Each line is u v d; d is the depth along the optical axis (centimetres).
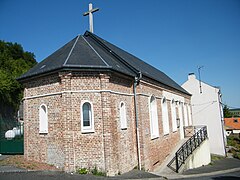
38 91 1297
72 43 1491
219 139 3325
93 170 1149
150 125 1602
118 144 1283
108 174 1161
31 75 1284
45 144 1237
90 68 1195
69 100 1164
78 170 1123
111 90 1274
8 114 2870
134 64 1759
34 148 1288
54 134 1202
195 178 1395
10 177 1002
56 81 1223
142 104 1509
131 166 1380
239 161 2742
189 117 2994
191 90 3528
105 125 1198
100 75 1221
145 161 1434
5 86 2806
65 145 1138
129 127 1419
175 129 2234
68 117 1152
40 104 1280
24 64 3769
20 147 1652
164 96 2014
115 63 1444
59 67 1159
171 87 2216
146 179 1170
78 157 1143
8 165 1208
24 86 1373
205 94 3456
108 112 1216
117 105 1317
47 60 1452
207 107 3428
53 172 1095
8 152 1667
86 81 1208
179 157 1708
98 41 1711
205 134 2361
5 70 3212
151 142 1583
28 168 1148
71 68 1169
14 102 2966
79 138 1158
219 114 3362
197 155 1981
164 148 1841
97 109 1208
